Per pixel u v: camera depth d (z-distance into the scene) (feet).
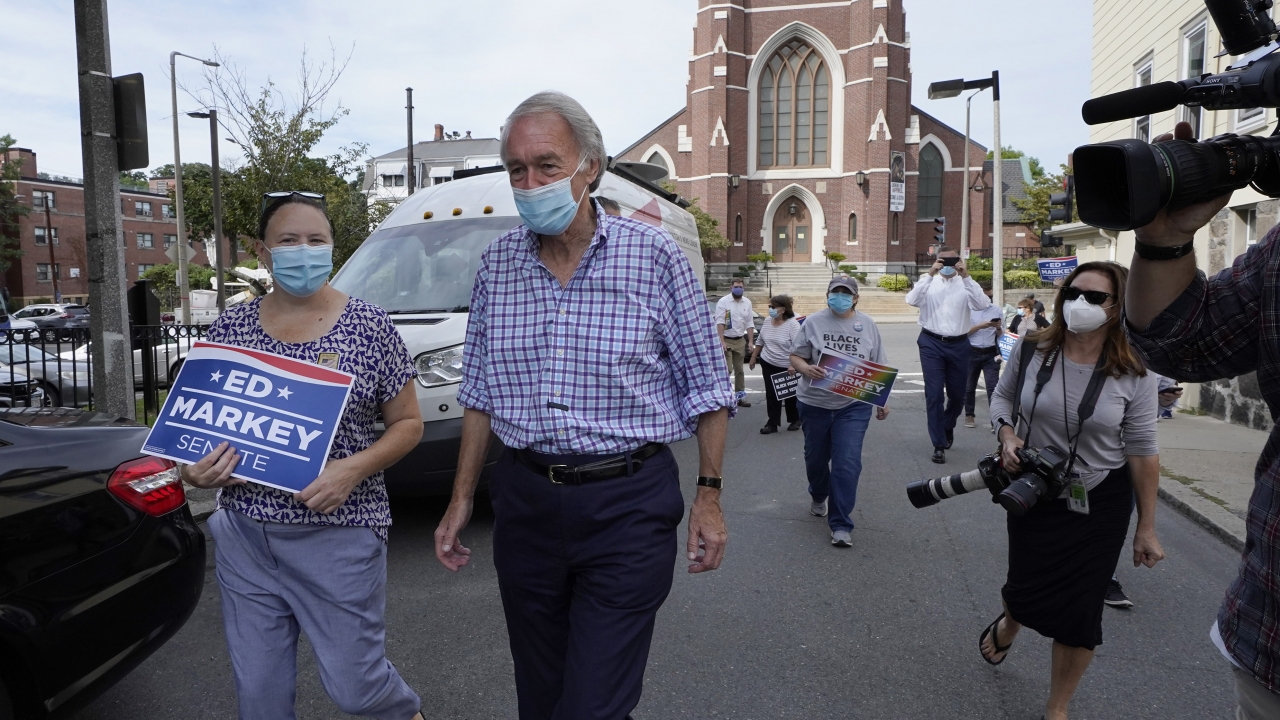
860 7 140.15
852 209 144.36
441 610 14.47
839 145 145.59
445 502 20.99
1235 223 32.73
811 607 14.67
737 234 147.84
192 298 118.01
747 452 28.99
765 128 148.66
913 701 11.38
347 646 8.10
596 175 7.60
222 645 13.19
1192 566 16.99
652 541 7.35
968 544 18.16
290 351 8.23
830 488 18.37
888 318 115.96
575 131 7.39
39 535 8.96
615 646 7.15
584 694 7.01
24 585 8.72
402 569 16.51
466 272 20.22
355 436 8.34
